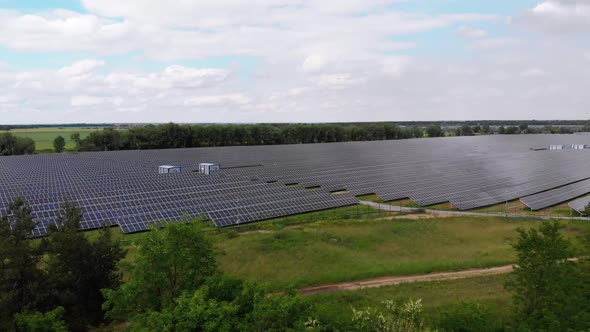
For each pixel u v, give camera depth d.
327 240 60.47
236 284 26.31
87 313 32.31
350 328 24.22
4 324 25.23
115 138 188.00
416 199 91.75
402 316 24.70
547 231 30.03
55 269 31.31
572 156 179.75
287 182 105.94
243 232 64.69
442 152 194.50
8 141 169.25
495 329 29.00
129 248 54.41
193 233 27.38
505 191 102.81
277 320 21.52
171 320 21.73
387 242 60.97
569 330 24.80
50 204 68.38
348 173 120.88
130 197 76.88
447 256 55.44
